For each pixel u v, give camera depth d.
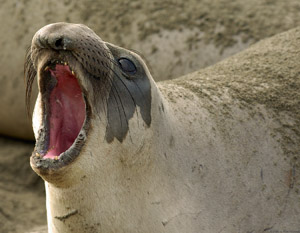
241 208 17.66
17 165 27.81
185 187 17.00
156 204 16.55
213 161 17.56
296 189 18.53
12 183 27.09
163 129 16.73
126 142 15.89
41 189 27.02
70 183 15.39
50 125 15.52
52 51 15.11
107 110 15.63
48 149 15.34
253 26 27.30
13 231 24.00
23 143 29.36
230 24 27.42
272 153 18.47
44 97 15.43
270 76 20.34
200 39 27.31
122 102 15.96
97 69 15.51
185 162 17.14
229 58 22.55
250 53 22.36
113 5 28.62
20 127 29.03
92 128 15.27
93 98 15.36
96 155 15.42
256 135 18.45
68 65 15.18
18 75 28.69
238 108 18.67
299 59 21.16
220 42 27.14
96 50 15.53
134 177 16.23
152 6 28.28
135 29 27.94
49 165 14.82
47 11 29.11
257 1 28.27
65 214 16.16
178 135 17.16
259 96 19.33
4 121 29.19
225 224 17.36
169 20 27.78
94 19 28.52
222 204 17.44
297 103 19.53
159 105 16.73
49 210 16.56
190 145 17.31
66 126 15.76
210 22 27.55
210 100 18.53
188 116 17.66
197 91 18.70
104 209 16.05
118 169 15.96
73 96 15.93
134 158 16.12
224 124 18.14
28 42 28.86
